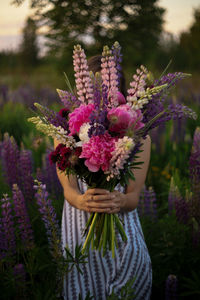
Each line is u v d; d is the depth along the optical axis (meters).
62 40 8.66
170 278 2.33
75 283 2.17
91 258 2.16
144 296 2.19
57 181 3.62
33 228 2.98
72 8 8.65
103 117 1.68
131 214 2.27
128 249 2.12
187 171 4.52
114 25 8.93
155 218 3.12
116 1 8.75
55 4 8.65
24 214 2.47
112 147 1.64
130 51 9.03
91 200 1.91
